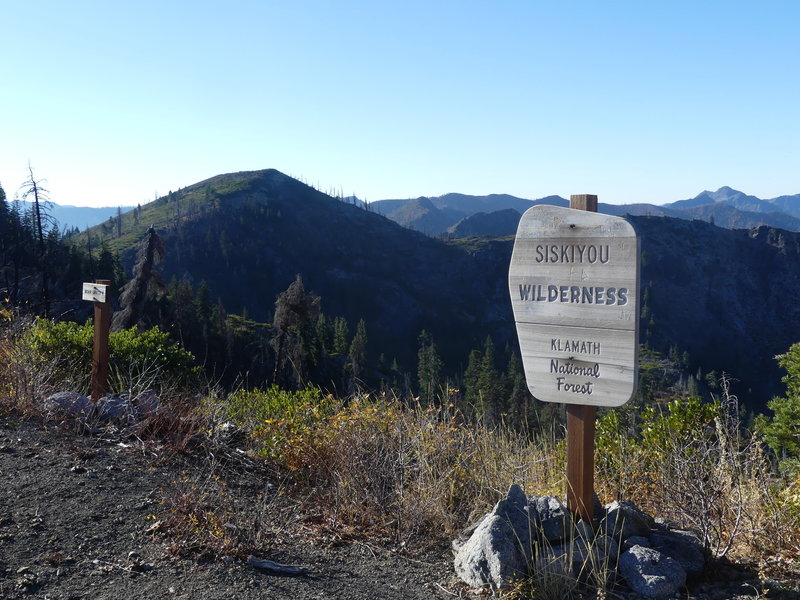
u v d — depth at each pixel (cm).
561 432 606
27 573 319
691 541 380
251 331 4753
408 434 513
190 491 412
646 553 350
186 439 533
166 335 919
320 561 374
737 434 436
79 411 564
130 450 511
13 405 575
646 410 582
